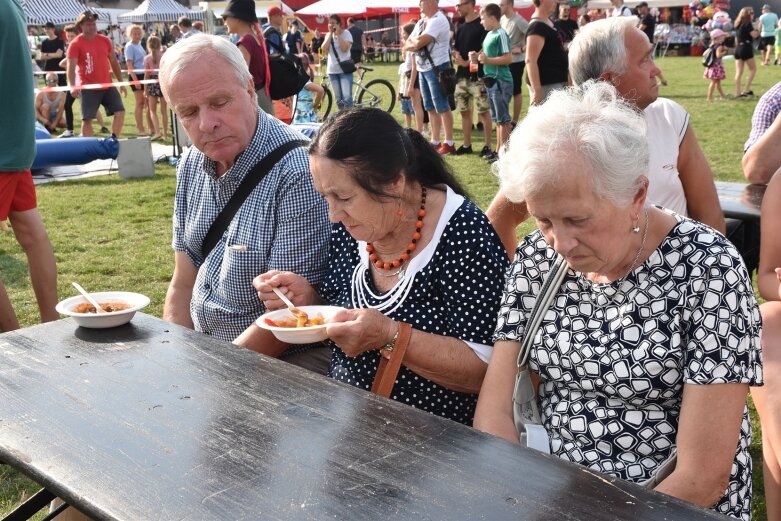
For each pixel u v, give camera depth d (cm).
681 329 181
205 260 294
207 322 292
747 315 177
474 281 223
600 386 191
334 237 258
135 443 167
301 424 172
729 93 1714
